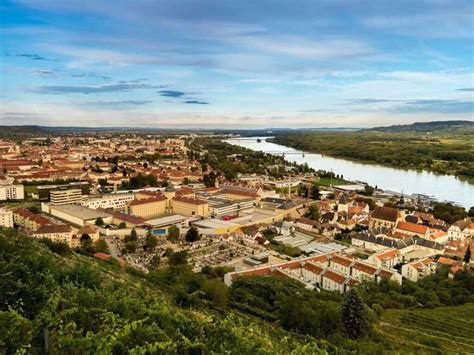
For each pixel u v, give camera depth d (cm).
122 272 19938
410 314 18875
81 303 9875
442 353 14338
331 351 13238
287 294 18588
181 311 12469
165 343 8019
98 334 8144
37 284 11450
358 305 15488
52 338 8206
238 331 9344
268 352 8869
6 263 12406
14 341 8044
